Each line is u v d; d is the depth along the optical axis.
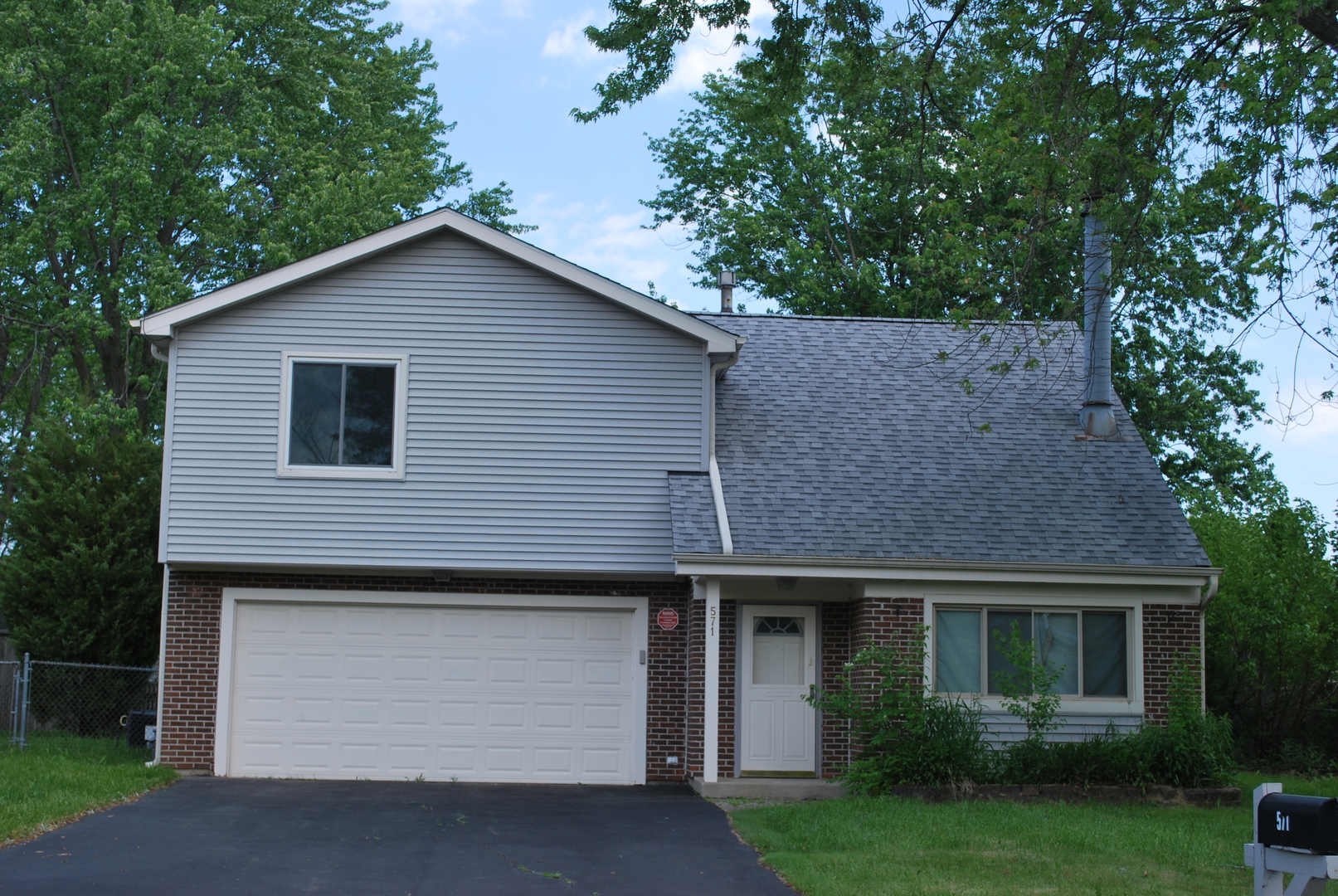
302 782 16.61
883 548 16.36
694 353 17.58
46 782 14.27
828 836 12.32
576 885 10.36
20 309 28.80
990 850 11.78
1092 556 16.58
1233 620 20.52
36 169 26.67
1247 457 29.70
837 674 17.14
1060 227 18.48
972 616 16.62
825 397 19.61
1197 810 14.94
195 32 27.31
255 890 9.83
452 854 11.52
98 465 22.22
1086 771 15.56
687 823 13.59
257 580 17.25
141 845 11.41
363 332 17.16
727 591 17.06
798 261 30.59
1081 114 14.28
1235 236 13.77
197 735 16.98
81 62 27.75
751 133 32.53
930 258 27.70
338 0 33.00
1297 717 20.77
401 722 17.28
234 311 17.06
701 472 17.38
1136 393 29.03
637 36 14.41
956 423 19.28
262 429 16.91
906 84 15.09
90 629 21.14
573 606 17.50
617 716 17.42
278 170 29.72
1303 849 8.03
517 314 17.36
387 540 16.86
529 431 17.22
